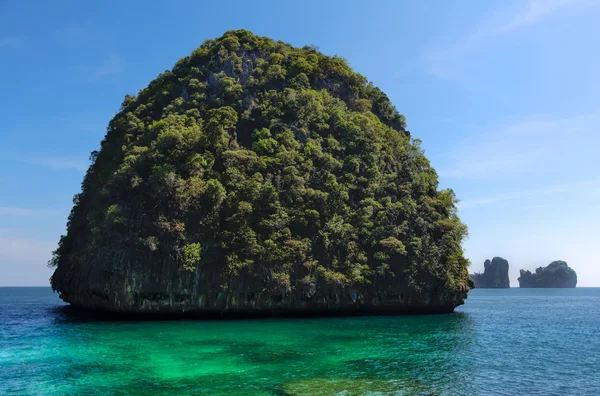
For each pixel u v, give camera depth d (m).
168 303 48.78
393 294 58.69
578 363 28.03
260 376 22.67
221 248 50.12
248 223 51.91
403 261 59.28
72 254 62.03
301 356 27.95
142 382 21.47
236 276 49.84
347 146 66.75
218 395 19.39
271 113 65.38
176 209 50.31
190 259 48.31
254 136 62.16
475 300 130.00
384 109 84.19
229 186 53.56
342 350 30.36
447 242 63.72
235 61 72.62
